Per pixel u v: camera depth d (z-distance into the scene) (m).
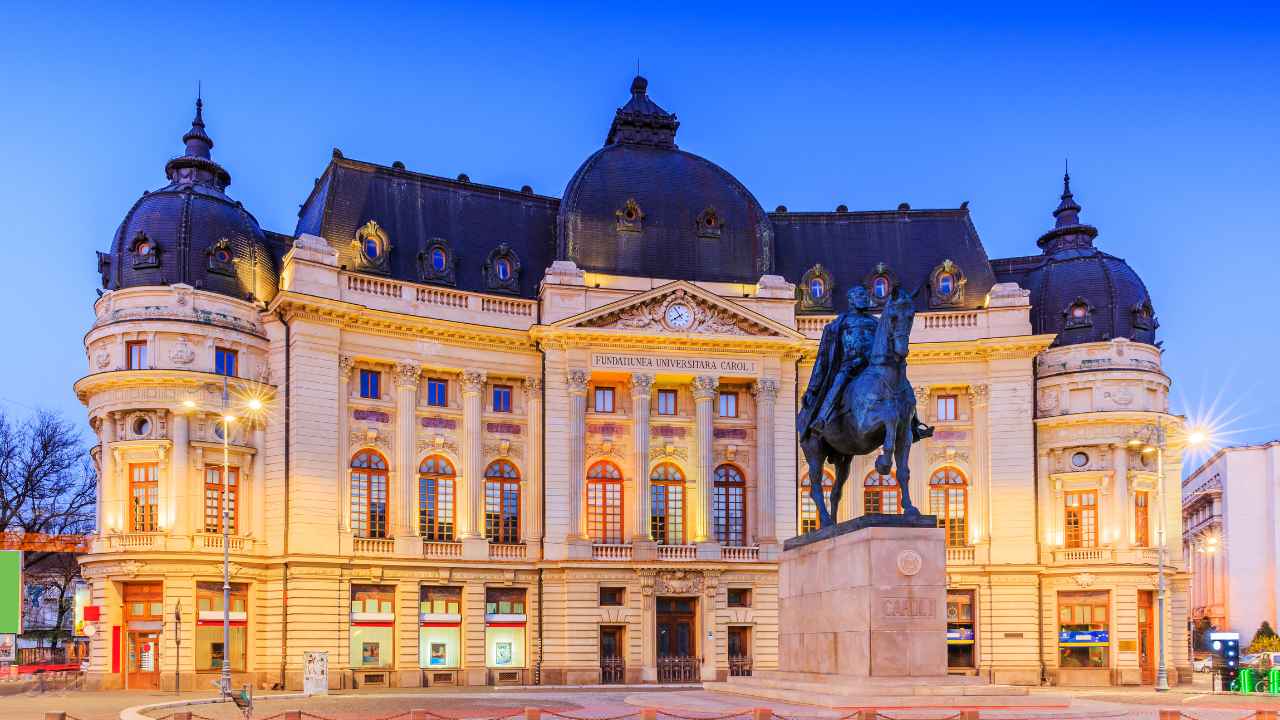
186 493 58.12
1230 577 116.06
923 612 28.95
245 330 60.69
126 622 57.84
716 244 69.25
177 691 56.00
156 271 60.12
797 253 72.94
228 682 48.69
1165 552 68.94
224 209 63.12
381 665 60.84
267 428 60.88
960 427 69.81
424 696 51.53
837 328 33.66
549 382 65.38
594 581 63.62
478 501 64.25
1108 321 69.88
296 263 60.66
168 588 57.09
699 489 65.75
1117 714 28.20
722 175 71.56
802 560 33.88
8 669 65.00
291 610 58.59
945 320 70.00
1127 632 66.25
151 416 58.66
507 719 35.03
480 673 62.09
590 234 67.69
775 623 65.38
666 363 66.25
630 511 66.12
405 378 63.47
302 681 57.56
